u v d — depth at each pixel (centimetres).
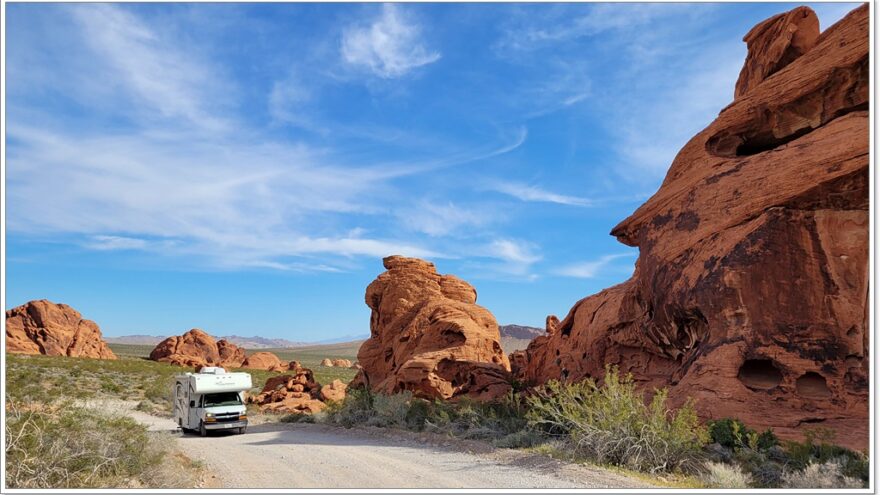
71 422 987
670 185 2086
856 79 1655
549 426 1652
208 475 1155
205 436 2152
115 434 1063
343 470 1215
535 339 3469
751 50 2367
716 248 1719
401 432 1912
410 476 1130
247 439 1973
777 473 1107
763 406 1438
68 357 6378
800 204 1605
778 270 1565
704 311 1656
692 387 1556
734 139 1981
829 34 1730
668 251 1912
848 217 1555
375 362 3844
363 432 2031
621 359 2277
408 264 4044
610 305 2484
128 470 989
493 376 2916
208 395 2311
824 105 1747
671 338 1905
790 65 1819
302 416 2634
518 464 1238
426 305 3644
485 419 1906
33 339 6812
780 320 1529
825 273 1534
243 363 8669
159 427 2553
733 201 1753
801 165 1609
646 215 2159
